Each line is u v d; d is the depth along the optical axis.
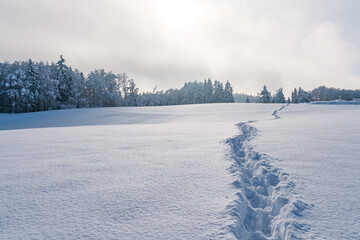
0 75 44.25
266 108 31.88
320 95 109.75
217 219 2.25
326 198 2.68
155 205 2.60
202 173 3.67
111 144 6.36
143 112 36.28
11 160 4.62
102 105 60.06
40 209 2.53
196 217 2.31
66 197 2.84
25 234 2.06
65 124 26.70
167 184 3.24
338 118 12.78
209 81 74.06
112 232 2.08
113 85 64.94
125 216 2.37
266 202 2.99
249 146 5.77
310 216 2.31
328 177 3.34
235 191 2.92
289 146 5.47
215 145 5.90
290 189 2.96
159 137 7.67
